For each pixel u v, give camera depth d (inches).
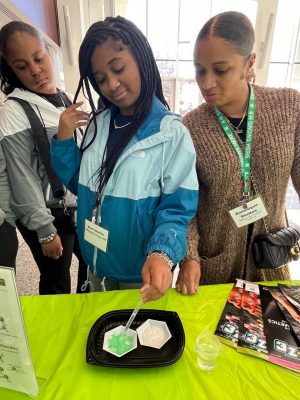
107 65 28.7
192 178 32.2
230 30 29.2
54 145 37.1
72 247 58.6
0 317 19.2
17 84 49.9
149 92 31.7
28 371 21.0
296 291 32.7
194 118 38.1
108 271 37.3
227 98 33.2
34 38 45.7
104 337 26.4
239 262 41.8
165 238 28.8
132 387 22.3
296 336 26.2
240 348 25.2
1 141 45.4
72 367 24.0
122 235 34.6
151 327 27.7
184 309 30.5
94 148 35.4
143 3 81.8
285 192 39.1
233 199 37.9
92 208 35.6
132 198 32.6
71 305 31.2
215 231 40.7
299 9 77.8
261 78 82.4
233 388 22.1
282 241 38.7
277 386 22.3
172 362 23.4
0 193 47.8
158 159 32.1
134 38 29.0
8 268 17.5
